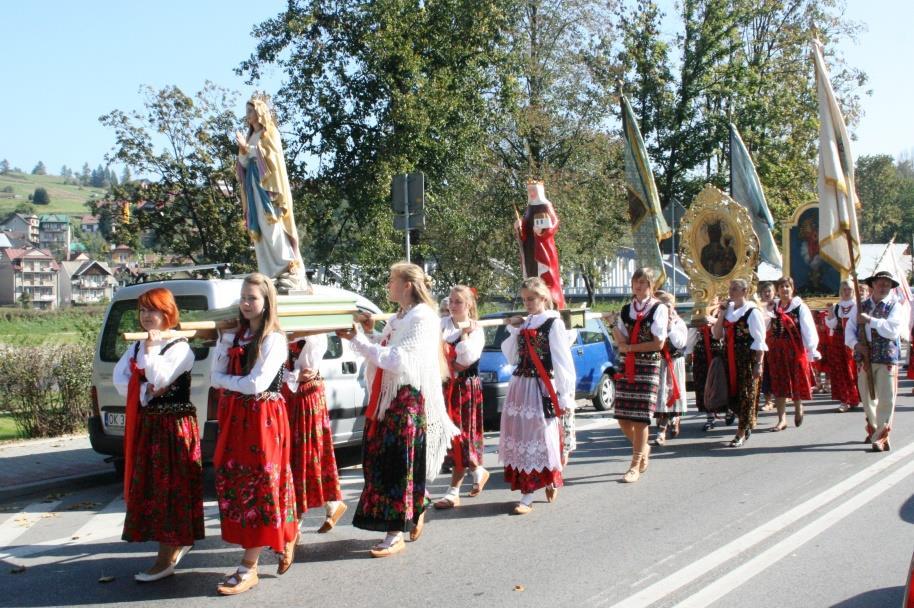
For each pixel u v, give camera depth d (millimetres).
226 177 18656
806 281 20609
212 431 7215
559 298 8391
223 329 5133
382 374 5629
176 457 5047
